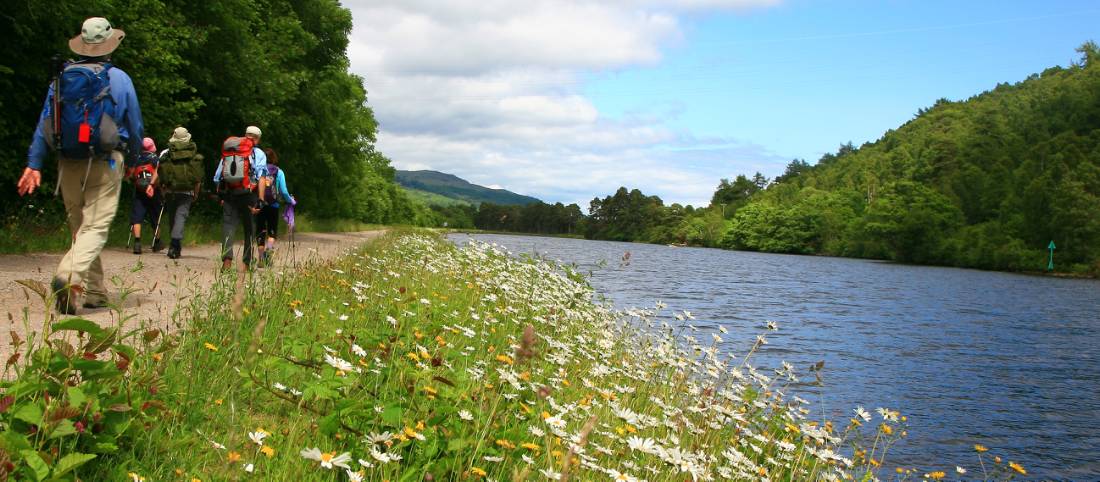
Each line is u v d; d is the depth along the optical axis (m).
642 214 188.38
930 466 7.20
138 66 15.92
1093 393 12.12
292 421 3.72
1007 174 112.44
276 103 24.52
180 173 11.73
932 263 96.75
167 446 3.06
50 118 5.64
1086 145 107.38
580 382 5.83
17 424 2.68
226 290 5.86
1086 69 154.25
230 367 4.11
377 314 6.29
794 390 10.09
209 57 20.70
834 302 27.91
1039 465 7.81
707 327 15.95
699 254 97.62
